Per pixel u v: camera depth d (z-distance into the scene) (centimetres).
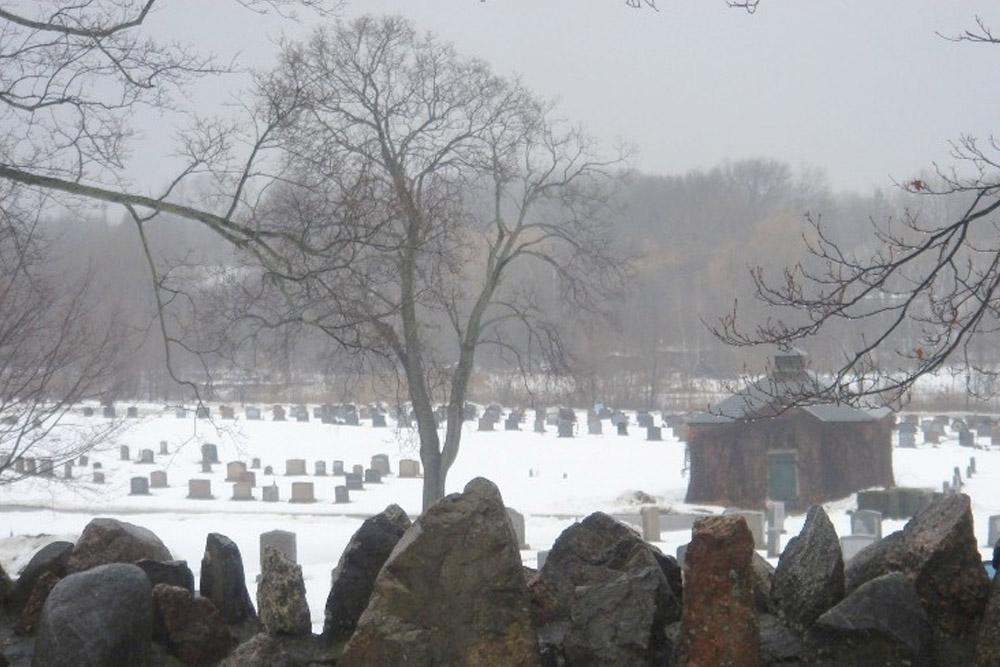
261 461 6372
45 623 471
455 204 3784
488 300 4347
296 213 2230
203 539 3856
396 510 566
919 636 467
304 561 3544
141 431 6769
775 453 5053
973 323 1126
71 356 2797
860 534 3500
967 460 6309
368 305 2730
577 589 506
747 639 448
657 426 7706
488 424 7300
